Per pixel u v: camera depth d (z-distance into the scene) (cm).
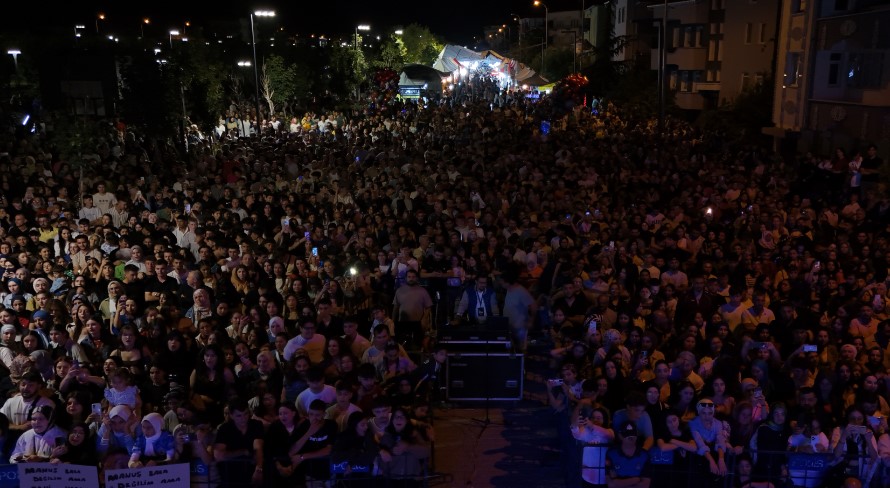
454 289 1173
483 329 993
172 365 848
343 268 1180
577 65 5916
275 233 1448
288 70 4125
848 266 1207
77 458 688
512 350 973
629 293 1146
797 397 796
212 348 808
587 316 970
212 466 673
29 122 2919
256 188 1820
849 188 1855
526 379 1053
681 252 1282
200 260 1214
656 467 706
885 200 1614
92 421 714
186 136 2912
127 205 1563
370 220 1416
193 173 1936
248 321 949
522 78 5453
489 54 6862
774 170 2102
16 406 741
